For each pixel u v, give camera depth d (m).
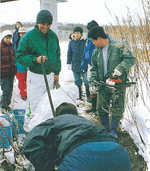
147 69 3.58
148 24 3.51
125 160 1.43
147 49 3.71
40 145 1.48
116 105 3.14
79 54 5.07
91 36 3.03
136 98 3.88
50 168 1.51
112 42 3.10
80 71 5.11
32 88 3.29
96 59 3.27
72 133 1.46
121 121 3.86
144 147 2.90
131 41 3.80
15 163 2.67
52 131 1.55
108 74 3.09
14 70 4.43
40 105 2.25
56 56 3.53
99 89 3.15
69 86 2.41
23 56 3.16
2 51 4.35
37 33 3.21
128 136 3.36
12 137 3.09
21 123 3.44
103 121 3.45
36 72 3.25
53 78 3.42
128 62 2.91
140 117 3.35
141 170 2.62
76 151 1.37
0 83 4.33
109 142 1.46
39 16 3.12
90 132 1.47
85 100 5.22
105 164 1.35
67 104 2.01
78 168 1.34
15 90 4.62
